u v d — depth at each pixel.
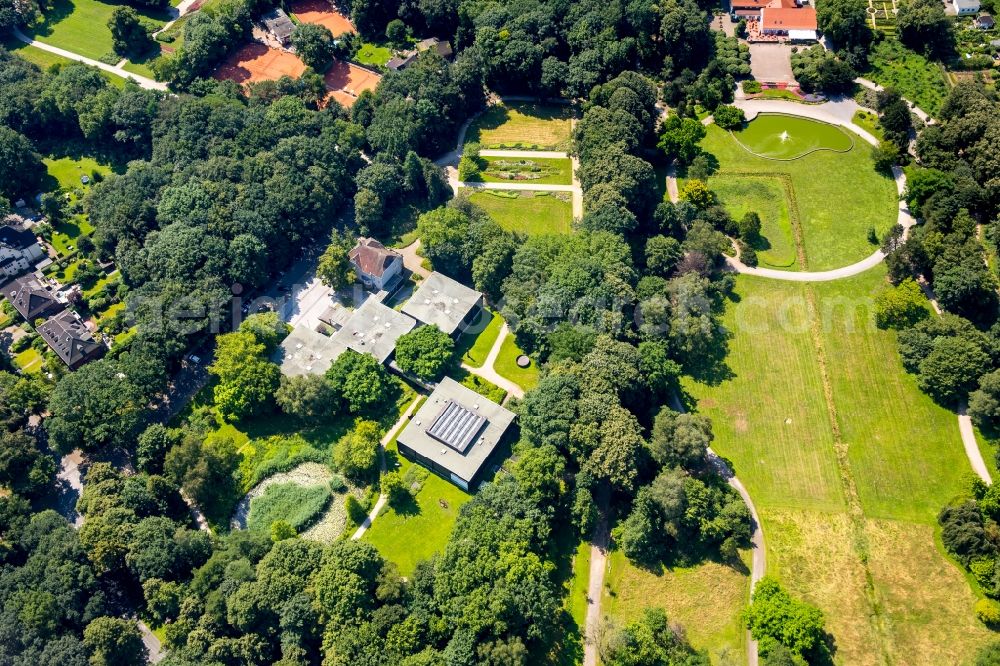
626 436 187.88
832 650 171.88
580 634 176.62
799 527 191.00
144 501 190.50
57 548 178.12
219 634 170.88
